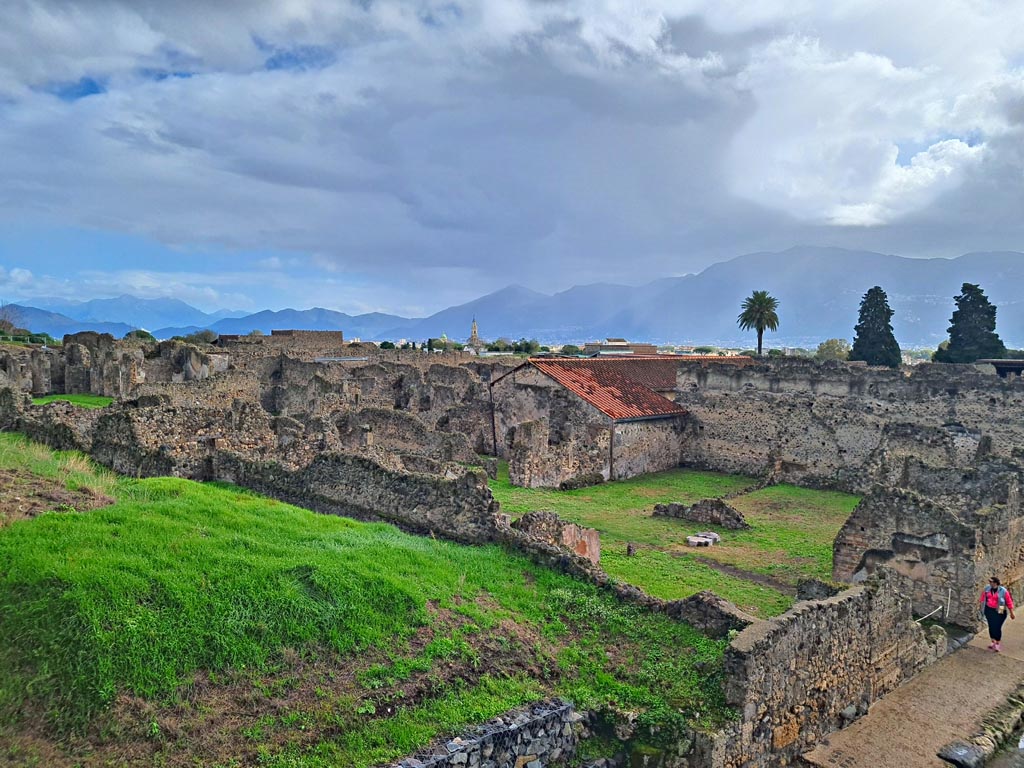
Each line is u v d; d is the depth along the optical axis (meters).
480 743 10.28
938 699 15.45
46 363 53.16
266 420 26.19
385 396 56.69
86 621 10.13
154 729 9.27
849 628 14.32
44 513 13.67
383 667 11.34
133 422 21.81
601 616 14.23
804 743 13.14
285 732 9.81
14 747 8.62
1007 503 20.70
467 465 36.69
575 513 28.95
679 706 11.79
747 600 18.69
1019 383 34.09
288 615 11.62
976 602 18.84
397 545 15.62
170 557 12.23
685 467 43.19
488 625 13.12
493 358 91.81
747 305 87.25
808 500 33.38
